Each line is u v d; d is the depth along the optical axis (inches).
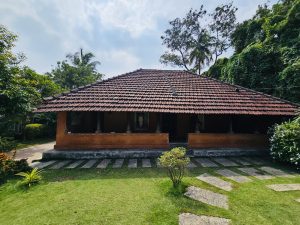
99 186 234.5
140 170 304.2
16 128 609.0
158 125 420.5
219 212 179.2
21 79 453.7
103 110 369.7
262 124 488.4
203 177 274.5
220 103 428.5
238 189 233.5
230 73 689.6
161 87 479.2
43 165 331.9
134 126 501.4
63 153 374.9
